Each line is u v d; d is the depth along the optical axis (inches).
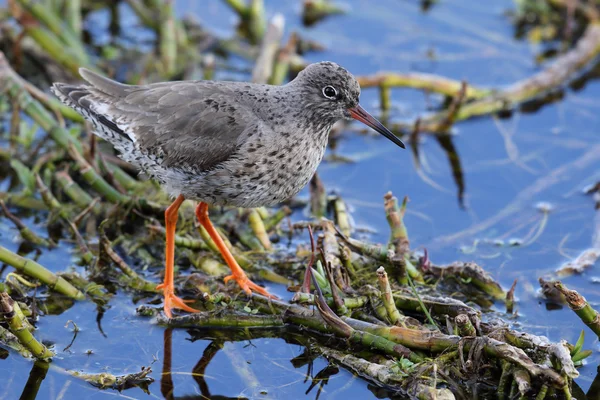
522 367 409.7
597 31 735.7
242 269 520.7
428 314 453.1
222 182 465.4
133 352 455.5
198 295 503.5
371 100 712.4
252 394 428.1
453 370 428.5
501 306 498.3
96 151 585.6
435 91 689.6
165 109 474.3
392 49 762.2
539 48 767.7
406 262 501.7
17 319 423.5
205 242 527.8
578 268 525.3
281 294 506.3
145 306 485.1
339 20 801.6
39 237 544.7
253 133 461.7
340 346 458.6
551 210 585.9
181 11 798.5
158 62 715.4
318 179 586.9
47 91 684.1
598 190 600.4
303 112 475.8
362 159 646.5
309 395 428.5
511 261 538.9
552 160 639.1
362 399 426.0
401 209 523.5
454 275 513.0
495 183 617.6
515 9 812.0
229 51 749.9
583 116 688.4
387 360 439.8
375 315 469.7
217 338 470.3
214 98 472.1
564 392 415.2
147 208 563.5
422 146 661.3
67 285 489.1
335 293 460.1
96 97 494.3
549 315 490.9
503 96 695.7
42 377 430.9
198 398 423.8
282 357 455.5
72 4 722.8
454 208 591.8
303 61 725.3
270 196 478.0
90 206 550.0
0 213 573.0
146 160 481.1
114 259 506.0
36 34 679.1
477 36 780.6
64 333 466.3
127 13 797.2
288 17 802.8
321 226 533.6
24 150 619.5
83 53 698.8
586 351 426.0
